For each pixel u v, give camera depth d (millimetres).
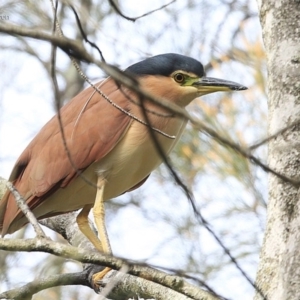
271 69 5250
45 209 8062
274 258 4785
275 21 5355
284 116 5016
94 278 6750
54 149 7785
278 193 4895
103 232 7336
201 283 4035
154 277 4645
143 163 7695
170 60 7902
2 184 8367
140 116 7410
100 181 7637
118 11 5223
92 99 7848
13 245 4668
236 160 8281
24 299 5953
